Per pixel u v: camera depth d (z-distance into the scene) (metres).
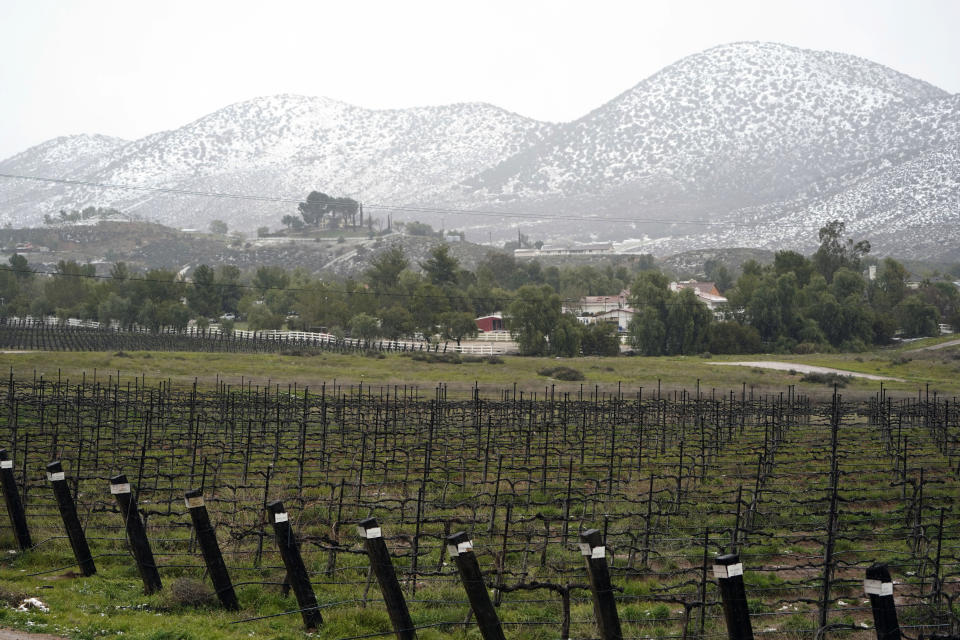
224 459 48.00
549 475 47.03
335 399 80.88
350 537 32.56
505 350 174.00
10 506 29.59
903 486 41.69
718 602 24.41
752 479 46.81
